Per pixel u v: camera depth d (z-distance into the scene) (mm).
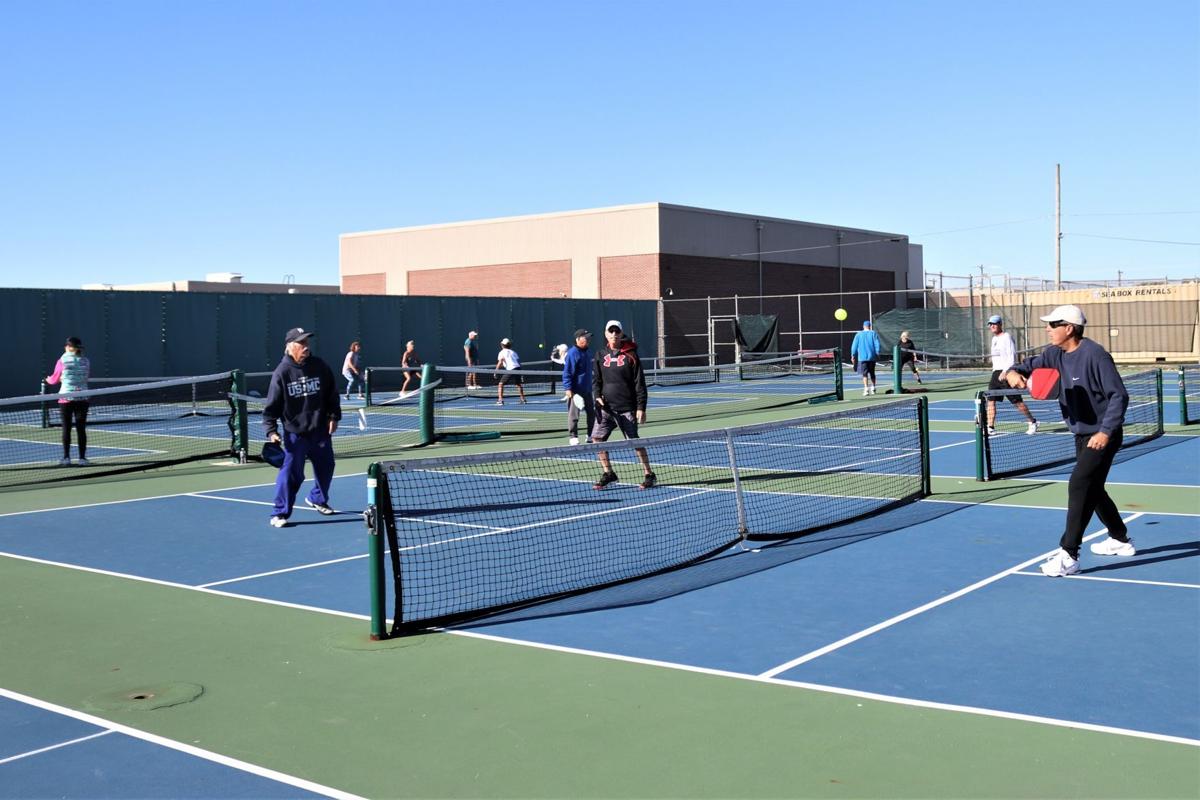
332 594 8758
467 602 8391
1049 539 10367
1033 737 5473
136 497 14086
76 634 7680
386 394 35906
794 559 9781
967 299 62875
